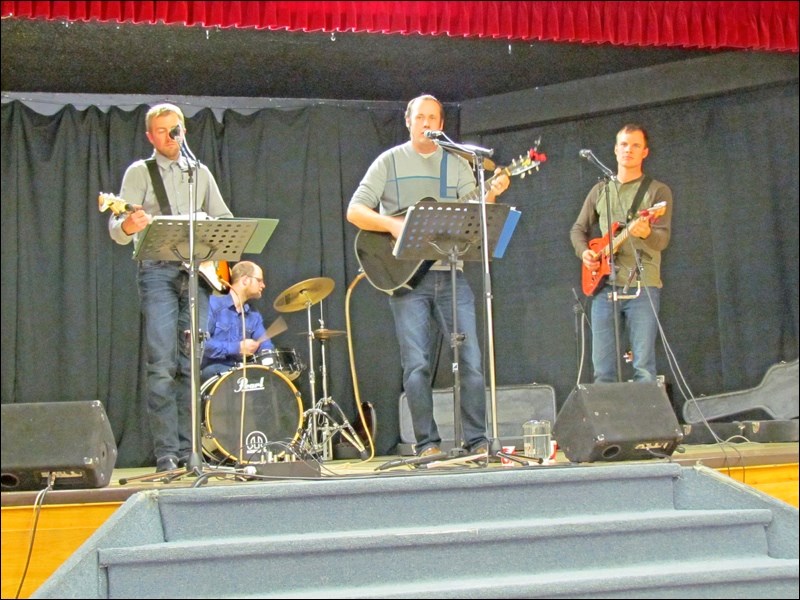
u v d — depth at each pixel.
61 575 2.70
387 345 6.64
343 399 6.50
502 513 3.29
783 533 3.26
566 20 5.66
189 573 2.92
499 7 5.59
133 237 4.24
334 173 6.69
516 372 6.74
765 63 6.39
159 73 6.34
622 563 3.15
